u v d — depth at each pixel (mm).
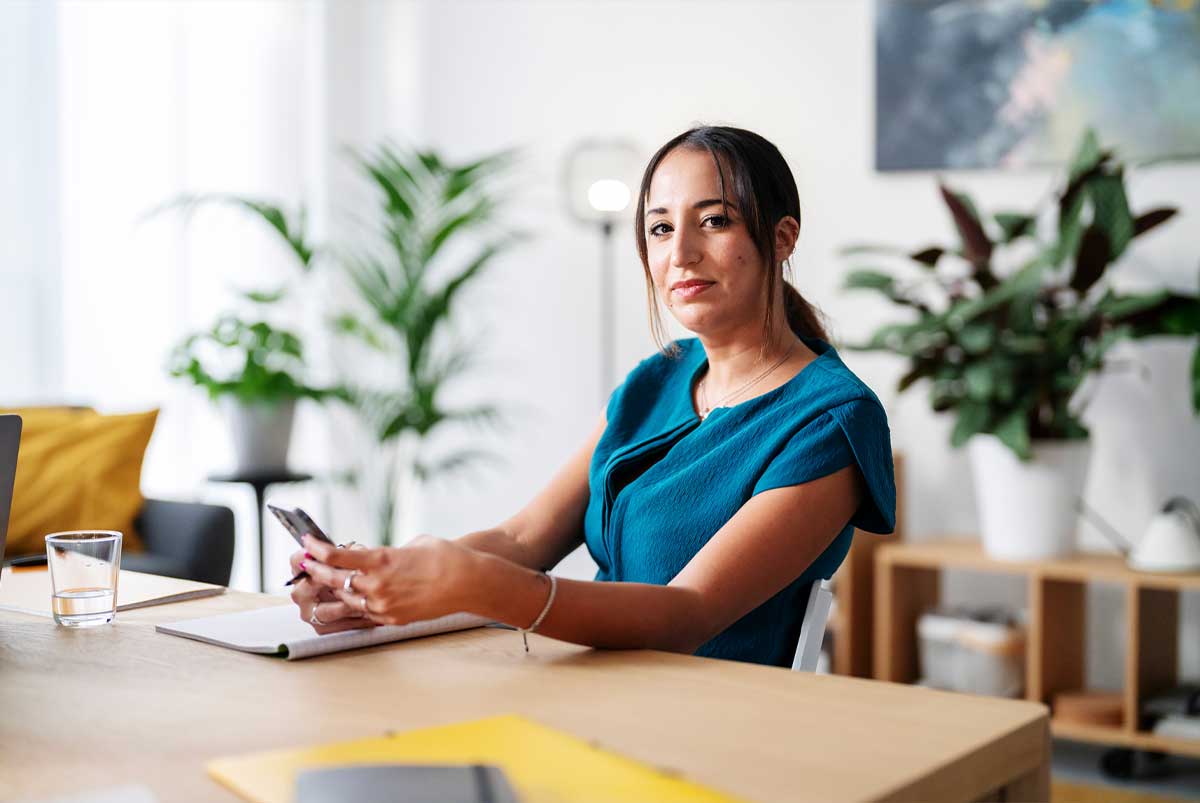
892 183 3369
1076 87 3094
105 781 766
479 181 4082
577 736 845
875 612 3080
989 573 3270
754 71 3605
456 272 4180
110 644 1160
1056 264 2699
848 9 3441
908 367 3342
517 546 1595
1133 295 2688
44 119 3383
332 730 871
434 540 1095
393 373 4242
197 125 3801
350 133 4281
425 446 4273
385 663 1076
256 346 3393
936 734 854
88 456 2789
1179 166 2998
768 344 1467
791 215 1469
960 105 3242
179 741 848
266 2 4004
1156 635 2824
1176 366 3025
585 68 3916
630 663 1072
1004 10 3176
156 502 2830
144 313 3643
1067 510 2842
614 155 3615
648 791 729
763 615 1354
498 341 4105
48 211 3391
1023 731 877
